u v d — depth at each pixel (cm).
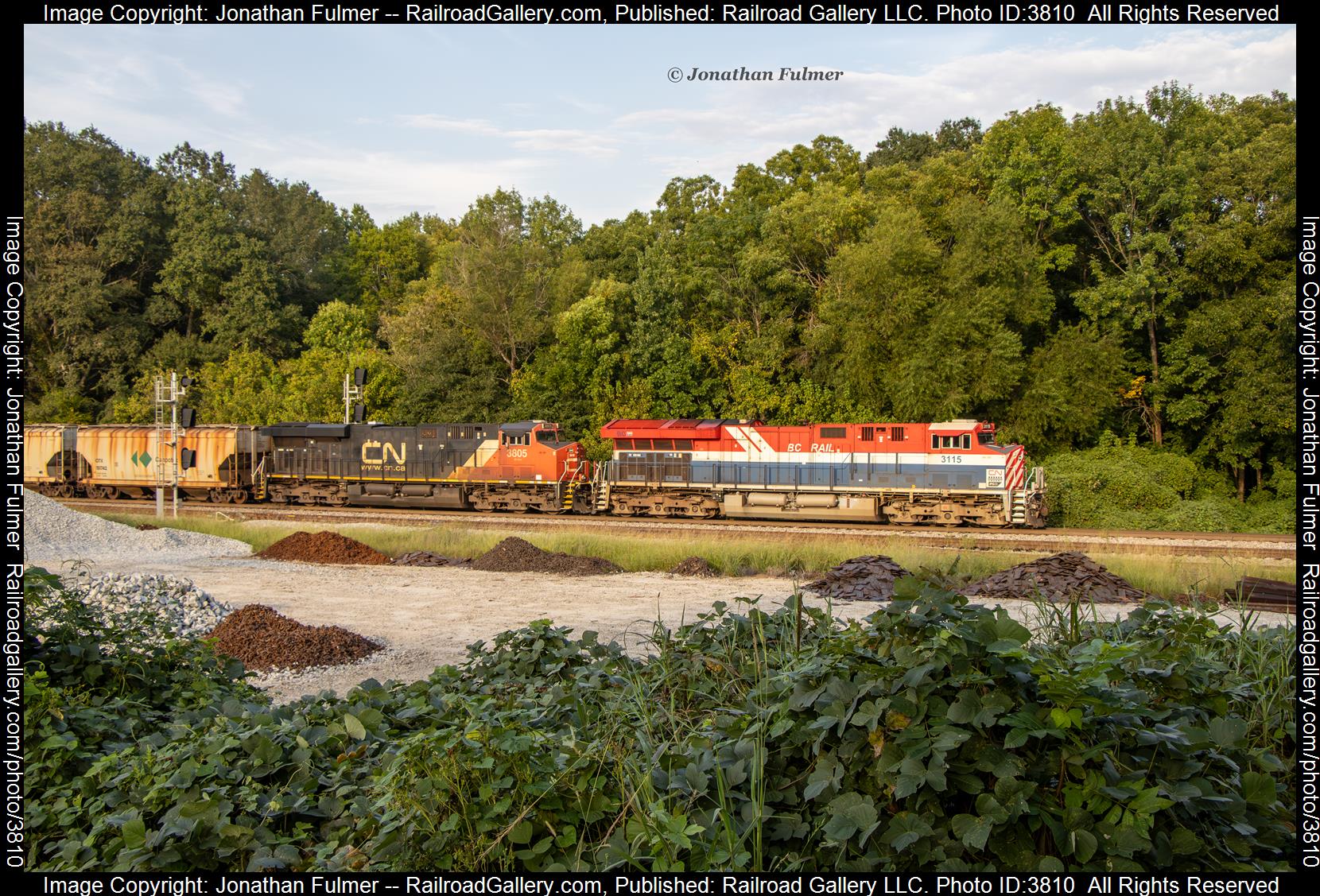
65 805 605
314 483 4066
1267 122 4516
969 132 6981
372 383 4872
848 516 3288
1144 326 4128
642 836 466
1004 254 3775
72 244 6047
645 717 620
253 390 5391
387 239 7325
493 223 5072
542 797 508
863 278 3847
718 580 2045
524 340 4816
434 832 502
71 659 810
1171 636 608
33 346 5991
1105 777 450
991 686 475
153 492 4381
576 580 2041
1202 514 3359
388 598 1831
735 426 3478
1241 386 3644
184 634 1412
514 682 793
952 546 2406
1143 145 3956
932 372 3688
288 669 1265
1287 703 604
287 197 8575
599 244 5553
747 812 483
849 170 5409
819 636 766
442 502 3828
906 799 466
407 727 704
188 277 6131
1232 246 3684
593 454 4416
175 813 536
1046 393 3697
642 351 4431
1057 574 1745
